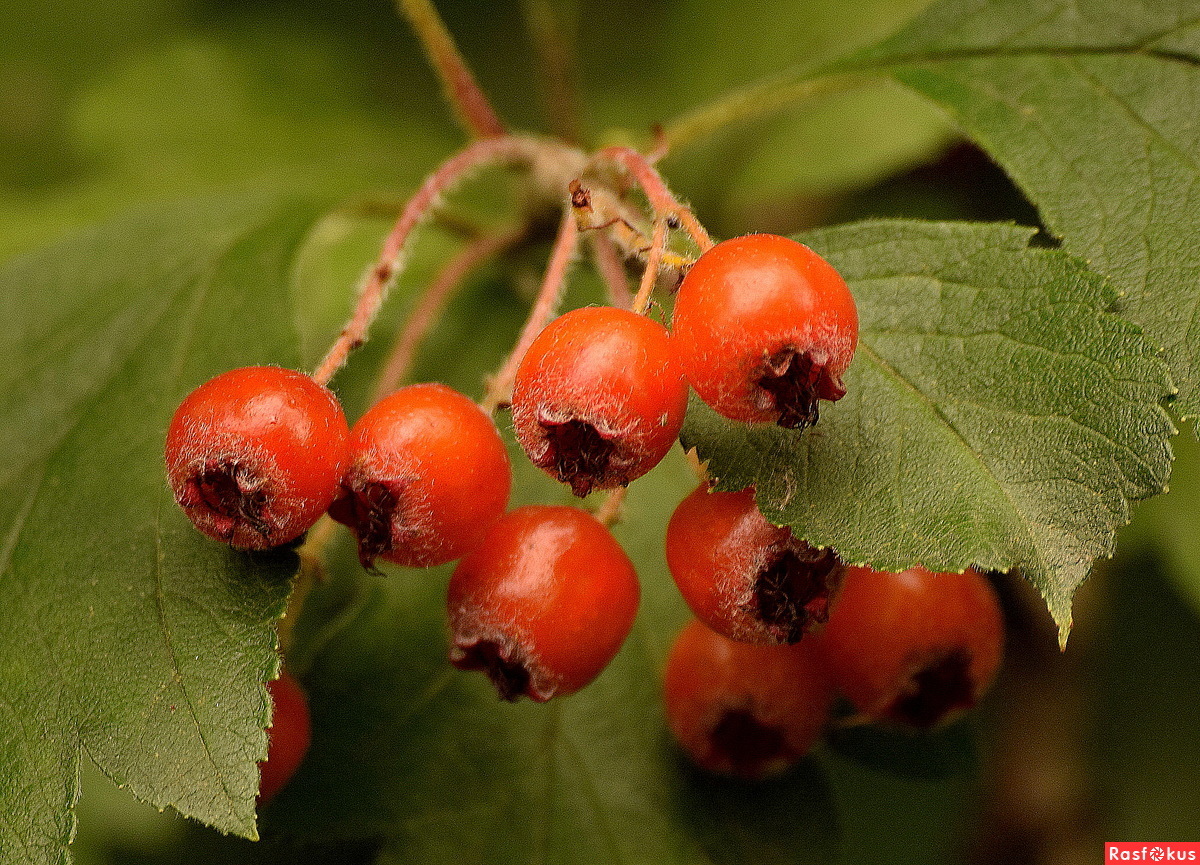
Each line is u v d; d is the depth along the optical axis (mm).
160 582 234
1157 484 226
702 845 254
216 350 253
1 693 233
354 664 257
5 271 261
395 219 275
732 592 230
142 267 260
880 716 249
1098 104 245
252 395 226
